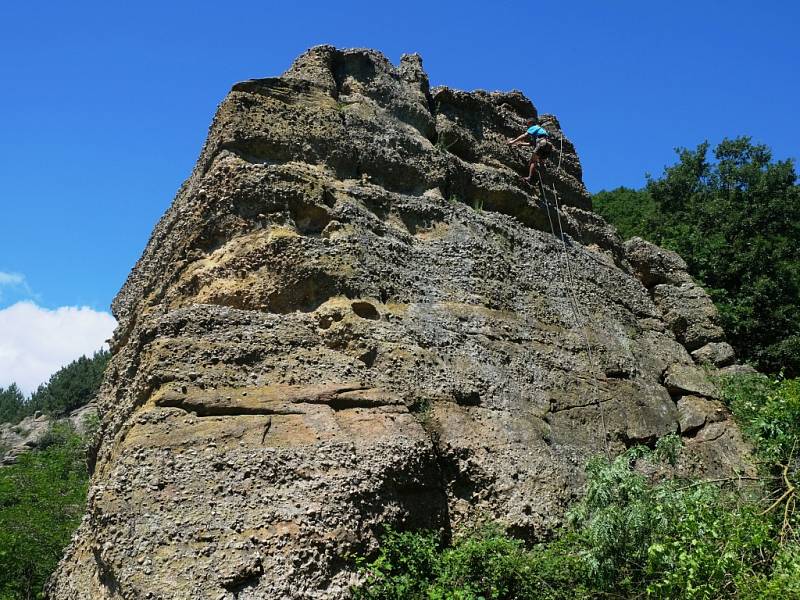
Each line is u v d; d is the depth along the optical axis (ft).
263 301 30.19
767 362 66.28
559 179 47.16
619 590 24.45
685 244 75.56
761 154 98.37
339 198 34.14
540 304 38.14
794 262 74.74
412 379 29.96
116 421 28.40
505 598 23.82
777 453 31.65
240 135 33.86
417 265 34.55
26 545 41.39
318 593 22.26
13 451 106.11
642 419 37.68
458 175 40.65
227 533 22.59
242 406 25.86
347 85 39.63
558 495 30.42
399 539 24.49
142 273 38.45
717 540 23.95
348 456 25.23
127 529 22.39
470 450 29.30
